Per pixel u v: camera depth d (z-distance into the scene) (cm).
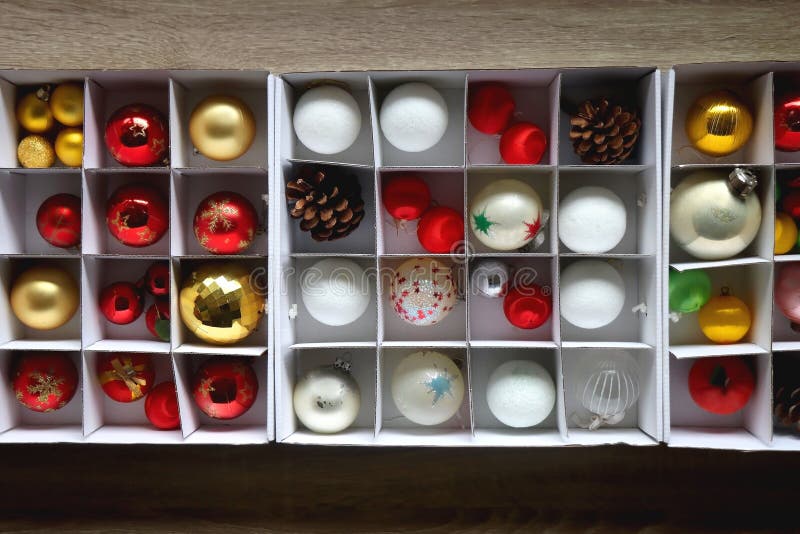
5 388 104
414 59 109
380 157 103
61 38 110
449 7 109
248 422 109
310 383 100
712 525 109
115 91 108
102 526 112
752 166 94
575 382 107
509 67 109
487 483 111
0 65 110
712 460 110
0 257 101
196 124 97
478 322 108
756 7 107
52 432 104
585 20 108
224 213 96
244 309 97
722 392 99
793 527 108
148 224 98
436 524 111
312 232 100
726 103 94
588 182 106
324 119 96
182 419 99
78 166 102
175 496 112
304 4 110
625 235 106
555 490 111
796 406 98
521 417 97
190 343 103
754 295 100
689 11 108
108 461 113
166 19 110
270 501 112
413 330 108
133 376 102
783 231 97
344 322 99
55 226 99
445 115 98
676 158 105
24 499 112
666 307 95
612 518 110
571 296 97
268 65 110
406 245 108
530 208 95
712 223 93
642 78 99
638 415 105
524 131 96
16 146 104
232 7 110
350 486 112
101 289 106
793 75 98
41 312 100
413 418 99
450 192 107
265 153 108
